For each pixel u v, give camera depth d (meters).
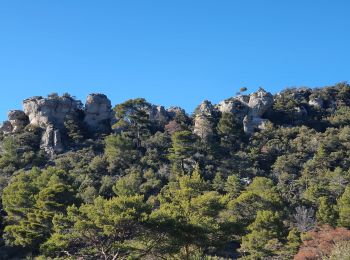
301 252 41.03
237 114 100.88
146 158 76.44
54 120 87.75
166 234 28.78
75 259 29.47
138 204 28.16
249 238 44.97
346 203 51.19
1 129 89.19
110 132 90.38
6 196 53.09
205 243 30.77
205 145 80.25
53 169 60.84
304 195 62.38
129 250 28.86
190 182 41.34
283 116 104.19
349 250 22.03
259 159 81.00
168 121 100.25
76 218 29.47
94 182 65.75
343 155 80.62
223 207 35.69
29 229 43.38
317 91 120.62
